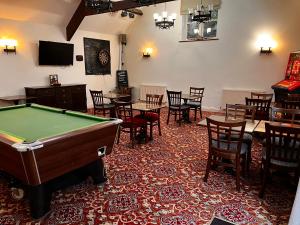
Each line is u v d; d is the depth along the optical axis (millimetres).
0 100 5531
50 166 2033
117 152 3902
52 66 6598
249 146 3059
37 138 2102
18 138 1995
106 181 2943
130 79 8734
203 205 2467
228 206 2451
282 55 5961
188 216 2287
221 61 6801
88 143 2334
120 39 8461
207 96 7203
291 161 2400
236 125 2539
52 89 6043
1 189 2736
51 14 6090
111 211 2348
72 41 7012
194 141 4500
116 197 2600
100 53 7891
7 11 5340
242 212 2354
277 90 5141
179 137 4746
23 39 5863
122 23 7992
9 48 5555
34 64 6168
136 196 2621
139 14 7883
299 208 1819
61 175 2354
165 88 7887
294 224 1849
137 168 3320
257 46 6227
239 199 2576
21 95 5887
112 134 2619
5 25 5496
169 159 3641
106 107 5574
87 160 2398
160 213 2326
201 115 6281
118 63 8695
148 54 8109
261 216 2293
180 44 7418
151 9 7742
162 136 4805
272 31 5984
